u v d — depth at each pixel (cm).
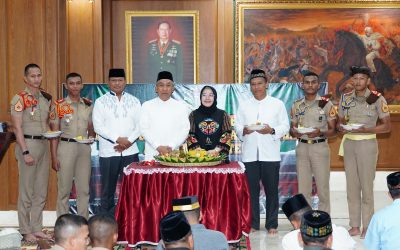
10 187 669
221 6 889
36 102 541
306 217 236
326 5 895
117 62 898
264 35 895
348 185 571
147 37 898
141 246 498
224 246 312
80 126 577
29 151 537
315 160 579
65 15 734
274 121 589
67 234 293
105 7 880
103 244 296
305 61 902
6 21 653
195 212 340
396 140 902
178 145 551
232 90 655
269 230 592
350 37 901
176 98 657
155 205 480
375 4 894
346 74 902
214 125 558
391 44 902
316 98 586
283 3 893
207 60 900
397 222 294
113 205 591
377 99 552
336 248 283
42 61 656
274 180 590
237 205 481
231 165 502
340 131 559
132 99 594
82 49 845
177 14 895
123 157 582
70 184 576
